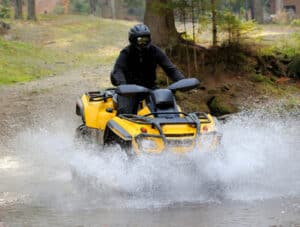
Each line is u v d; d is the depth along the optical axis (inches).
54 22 1865.2
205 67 719.7
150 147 315.3
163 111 340.8
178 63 719.1
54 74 1025.5
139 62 366.0
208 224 261.1
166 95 344.2
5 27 1592.0
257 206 293.7
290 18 1889.8
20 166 439.2
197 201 307.7
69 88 809.5
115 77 361.1
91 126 381.1
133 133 320.5
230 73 721.6
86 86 822.5
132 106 355.9
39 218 288.5
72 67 1138.7
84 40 1560.0
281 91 716.0
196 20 718.5
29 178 398.0
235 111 658.2
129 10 2664.9
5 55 1171.3
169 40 737.0
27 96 759.7
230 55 730.2
